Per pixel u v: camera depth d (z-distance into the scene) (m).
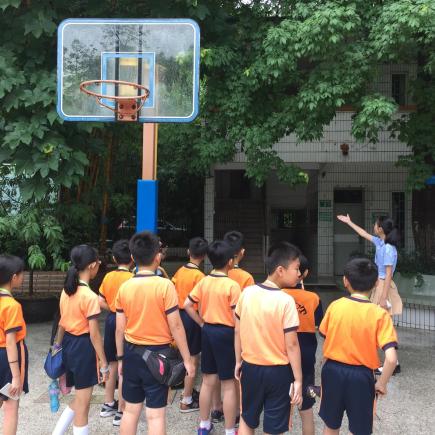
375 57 6.47
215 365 3.58
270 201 14.88
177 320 3.03
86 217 7.43
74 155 6.04
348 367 2.75
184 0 6.30
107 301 4.12
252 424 2.85
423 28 5.78
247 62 7.21
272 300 2.82
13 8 6.25
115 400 4.11
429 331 7.21
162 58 5.02
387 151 10.91
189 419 4.01
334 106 6.61
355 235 12.45
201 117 7.70
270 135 6.93
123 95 4.96
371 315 2.74
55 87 5.95
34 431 3.74
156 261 3.13
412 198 11.31
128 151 9.94
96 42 5.06
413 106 10.40
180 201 14.36
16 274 3.10
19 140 5.68
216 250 3.66
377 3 6.62
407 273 8.08
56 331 3.48
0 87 5.75
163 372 2.89
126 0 6.77
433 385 4.86
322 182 12.16
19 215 6.65
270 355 2.77
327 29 5.96
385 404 4.34
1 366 2.98
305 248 14.16
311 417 3.32
